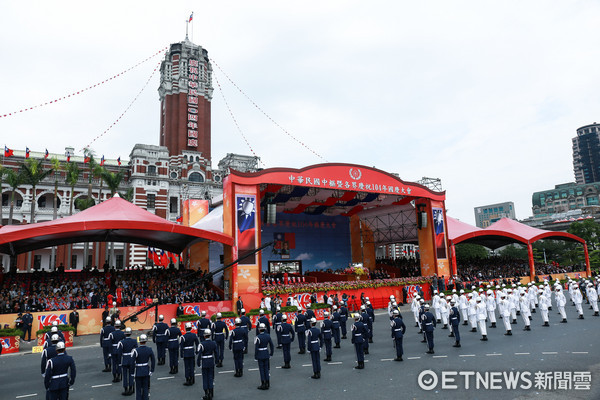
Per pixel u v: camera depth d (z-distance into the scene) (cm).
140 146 5847
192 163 6266
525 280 4284
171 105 6744
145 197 5766
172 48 7094
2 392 1207
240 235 2702
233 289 2612
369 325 1791
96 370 1464
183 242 3275
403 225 4175
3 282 2734
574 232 7844
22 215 5238
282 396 1085
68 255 5331
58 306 2389
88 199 4678
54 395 945
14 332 1880
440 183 4088
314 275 3922
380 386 1144
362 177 3347
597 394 1002
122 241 3177
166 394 1149
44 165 5569
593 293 2444
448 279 3688
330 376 1279
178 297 2539
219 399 1078
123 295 2614
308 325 1777
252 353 1703
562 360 1346
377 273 3697
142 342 1060
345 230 4472
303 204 3809
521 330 2016
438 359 1458
